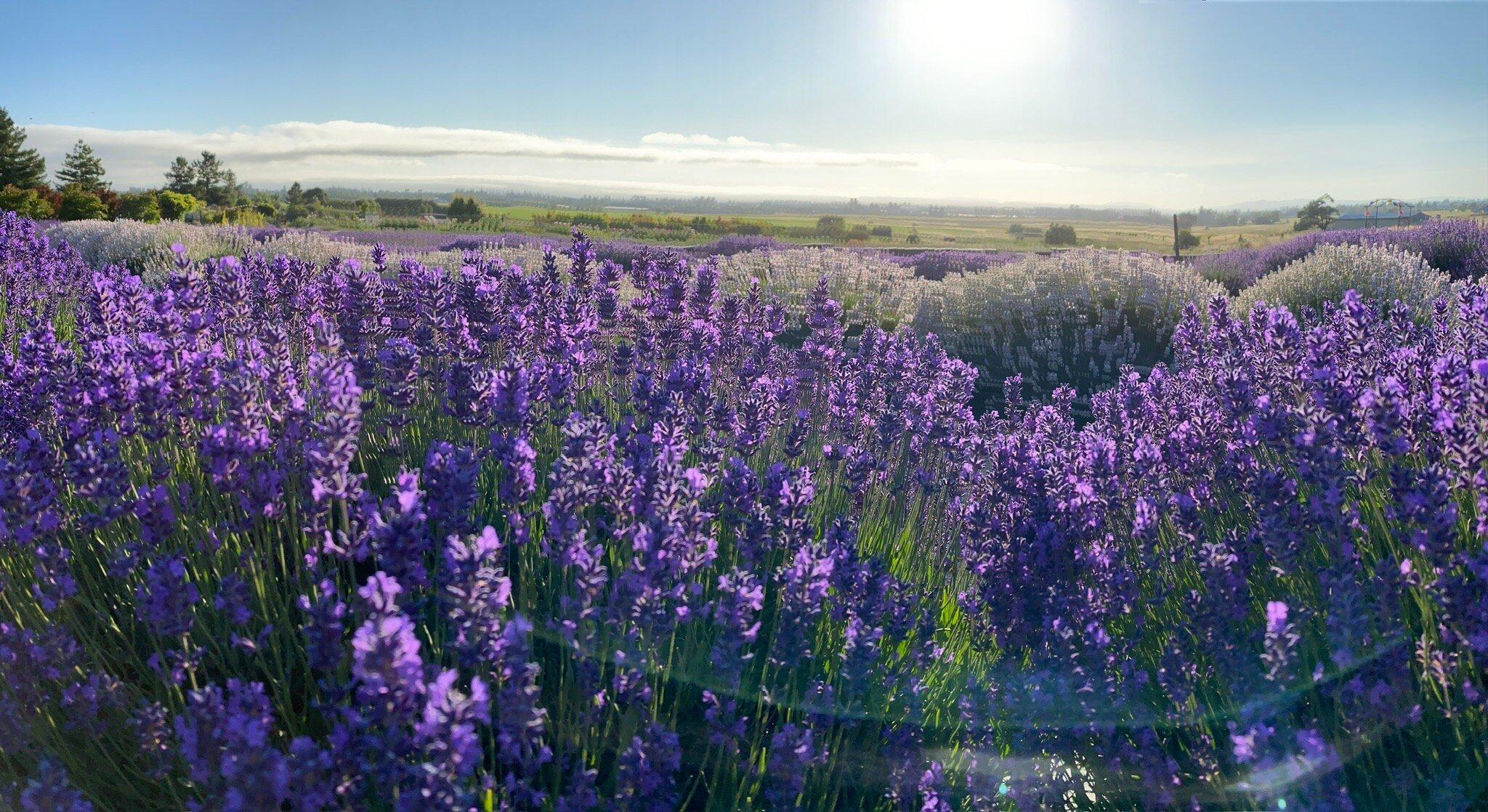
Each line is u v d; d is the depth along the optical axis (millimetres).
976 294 13023
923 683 2758
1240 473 3406
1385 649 2289
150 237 17125
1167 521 3615
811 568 2359
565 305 4543
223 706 1598
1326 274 11758
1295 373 3758
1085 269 13180
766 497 3004
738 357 5410
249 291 4223
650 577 2160
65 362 2992
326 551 2137
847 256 18625
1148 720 2752
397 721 1613
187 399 2887
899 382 5785
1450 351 3775
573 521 2250
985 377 10562
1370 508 3002
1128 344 11484
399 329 4164
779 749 2148
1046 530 3281
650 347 4770
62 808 1650
